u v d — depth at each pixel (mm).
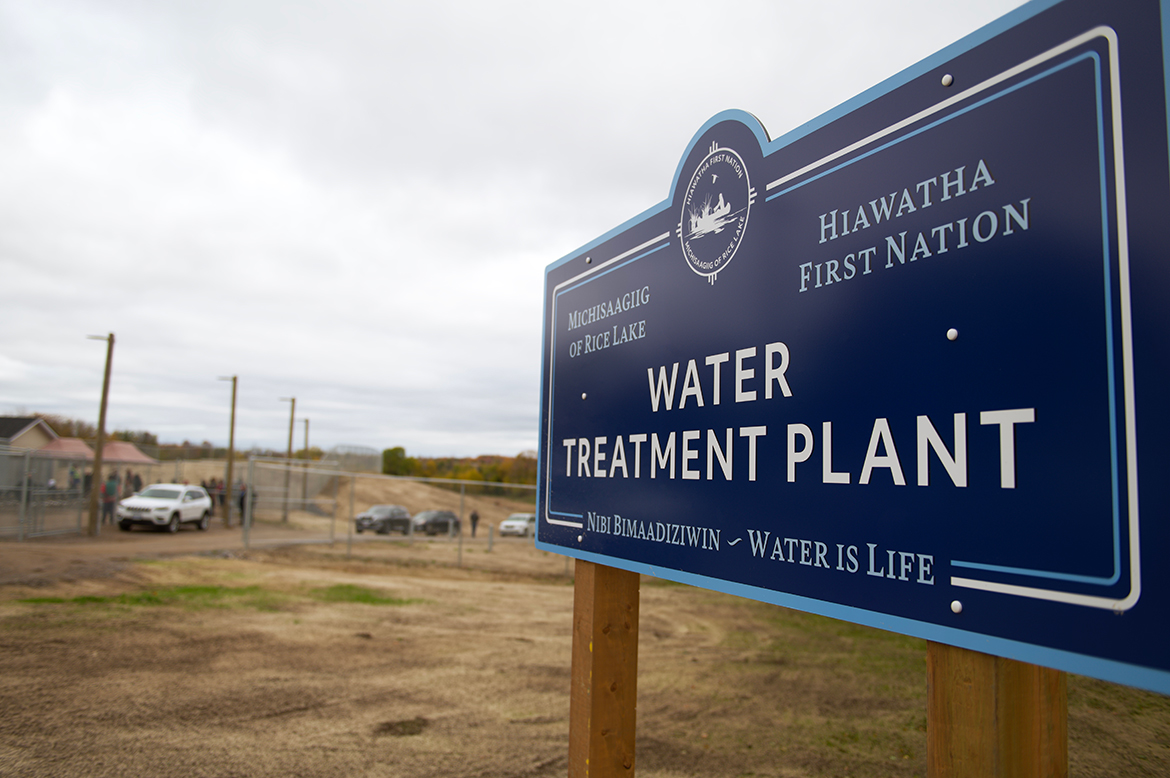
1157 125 1302
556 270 3734
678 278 2693
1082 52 1437
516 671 7695
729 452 2326
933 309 1677
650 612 12062
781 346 2141
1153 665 1216
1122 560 1277
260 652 8227
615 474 3008
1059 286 1426
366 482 42312
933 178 1712
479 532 34344
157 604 10953
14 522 20922
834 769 4848
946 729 1623
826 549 1915
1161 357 1258
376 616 10891
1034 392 1448
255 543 21578
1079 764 3799
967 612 1532
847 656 8477
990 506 1508
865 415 1828
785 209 2168
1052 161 1466
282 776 4660
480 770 4844
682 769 4895
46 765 4695
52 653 7668
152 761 4840
